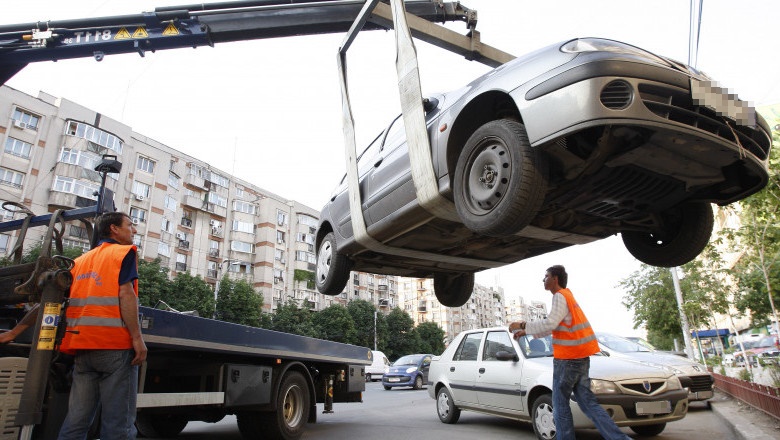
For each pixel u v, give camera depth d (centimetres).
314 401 721
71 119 3381
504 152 337
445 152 391
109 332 315
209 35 773
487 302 12612
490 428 758
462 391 787
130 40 785
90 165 3400
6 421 311
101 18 792
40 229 2859
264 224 5428
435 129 411
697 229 405
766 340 2944
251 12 771
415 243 504
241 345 566
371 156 546
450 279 654
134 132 4097
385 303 7550
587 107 294
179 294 3581
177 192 4541
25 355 365
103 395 314
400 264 602
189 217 4753
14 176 3092
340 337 5066
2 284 406
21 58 803
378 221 478
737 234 933
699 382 914
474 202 356
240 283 4206
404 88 427
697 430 698
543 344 680
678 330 2541
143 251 3894
